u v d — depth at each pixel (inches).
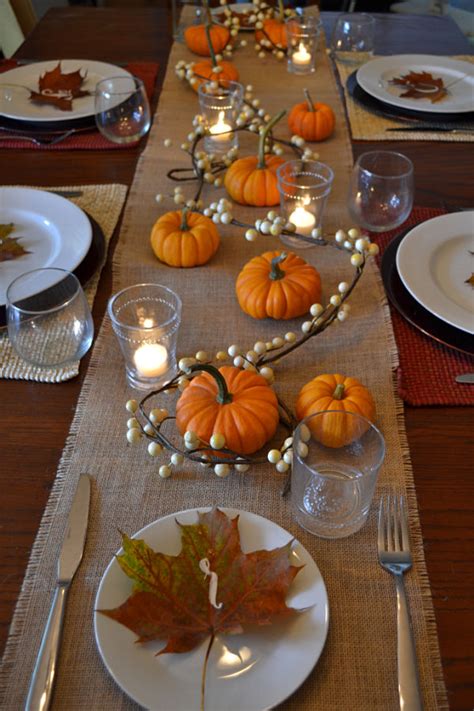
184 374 29.2
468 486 27.3
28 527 25.5
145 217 43.8
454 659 21.7
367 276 38.2
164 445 27.0
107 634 20.8
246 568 22.0
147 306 32.9
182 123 55.0
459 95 56.7
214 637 21.0
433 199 45.6
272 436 28.6
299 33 61.6
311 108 51.6
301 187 39.5
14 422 29.9
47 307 33.9
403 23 73.5
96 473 27.3
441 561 24.5
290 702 20.3
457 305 34.5
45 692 20.0
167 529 23.8
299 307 34.7
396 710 20.1
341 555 24.3
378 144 52.5
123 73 60.8
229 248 41.5
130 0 118.2
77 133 53.4
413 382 31.8
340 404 28.1
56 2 121.4
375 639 21.9
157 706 19.4
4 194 42.8
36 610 22.5
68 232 40.1
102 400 30.6
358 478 22.8
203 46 65.2
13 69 59.9
